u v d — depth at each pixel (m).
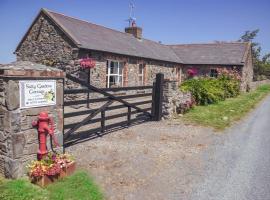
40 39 15.32
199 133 8.46
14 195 4.09
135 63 18.12
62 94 5.57
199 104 14.11
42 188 4.44
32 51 15.80
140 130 8.64
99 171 5.28
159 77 10.04
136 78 18.39
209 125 9.60
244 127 9.59
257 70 51.06
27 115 4.84
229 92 19.56
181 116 10.98
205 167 5.66
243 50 26.25
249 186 4.84
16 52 16.59
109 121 9.80
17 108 4.66
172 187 4.73
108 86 15.90
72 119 10.01
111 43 17.02
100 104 14.00
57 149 5.51
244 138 8.07
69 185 4.54
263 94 24.05
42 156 5.02
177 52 29.09
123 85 17.17
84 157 5.99
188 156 6.29
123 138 7.65
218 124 9.80
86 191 4.35
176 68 25.02
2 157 4.79
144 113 10.02
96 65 14.70
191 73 23.44
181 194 4.49
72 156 5.73
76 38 14.09
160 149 6.73
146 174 5.23
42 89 5.08
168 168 5.55
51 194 4.23
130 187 4.68
